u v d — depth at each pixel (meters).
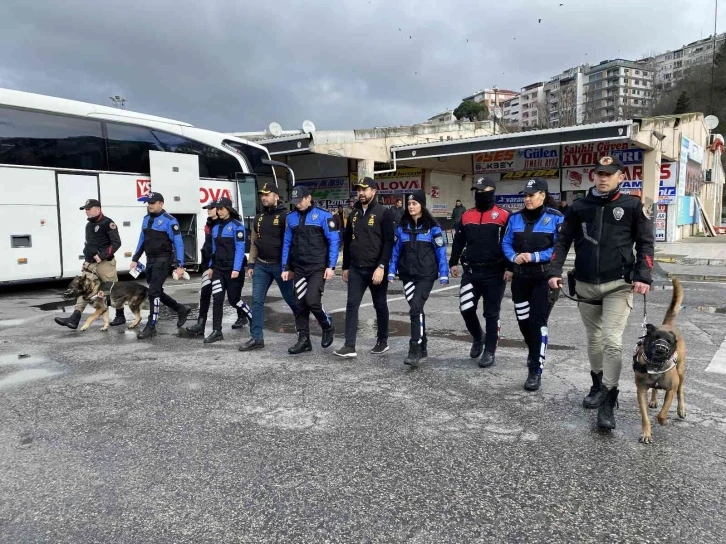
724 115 54.66
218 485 3.28
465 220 5.66
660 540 2.72
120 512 3.00
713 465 3.50
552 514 2.95
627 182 22.20
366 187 5.89
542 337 4.95
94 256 7.68
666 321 4.23
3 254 10.72
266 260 6.46
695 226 30.30
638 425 4.16
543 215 4.91
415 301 5.77
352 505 3.05
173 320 8.62
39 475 3.42
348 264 6.18
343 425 4.17
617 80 103.69
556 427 4.12
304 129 20.95
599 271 4.12
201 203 13.78
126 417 4.36
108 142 12.17
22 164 10.95
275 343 6.95
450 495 3.15
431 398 4.77
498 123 29.78
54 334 7.55
